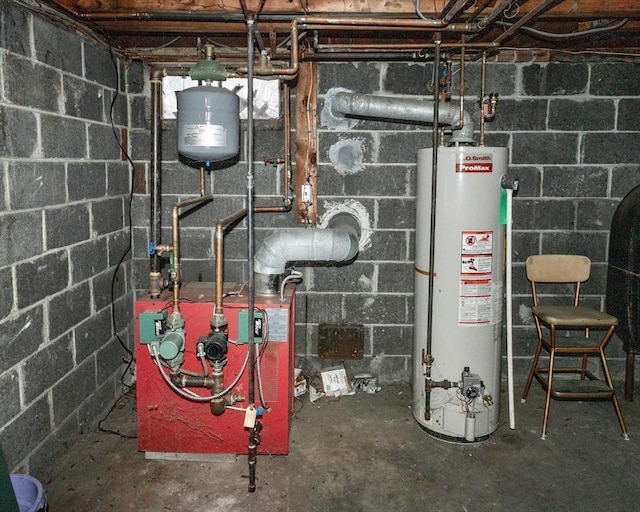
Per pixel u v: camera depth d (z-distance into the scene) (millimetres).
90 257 2689
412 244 3229
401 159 3166
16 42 2025
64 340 2445
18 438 2104
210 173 3178
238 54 2967
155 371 2443
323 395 3182
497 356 2701
